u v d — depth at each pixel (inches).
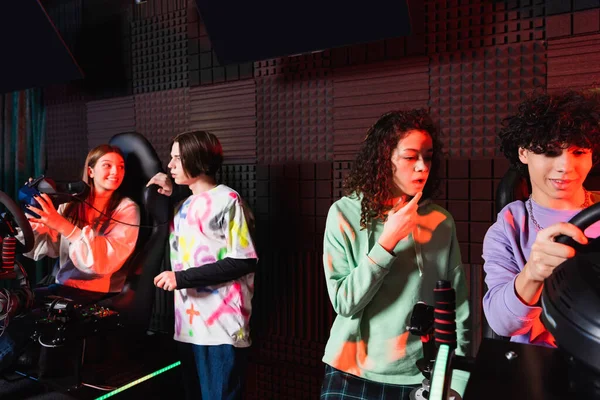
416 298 52.1
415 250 52.6
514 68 73.1
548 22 70.6
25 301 75.9
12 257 72.5
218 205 75.8
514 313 35.2
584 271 18.9
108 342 88.0
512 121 44.9
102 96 125.6
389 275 52.7
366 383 52.9
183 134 79.4
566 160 40.2
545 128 40.1
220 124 104.1
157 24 112.8
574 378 18.3
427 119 52.5
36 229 95.2
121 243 91.0
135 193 98.3
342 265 54.4
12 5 115.7
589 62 68.0
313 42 86.4
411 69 81.3
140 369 87.4
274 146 96.7
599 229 41.5
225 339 74.2
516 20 72.8
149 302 91.2
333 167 89.7
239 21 93.2
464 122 77.4
